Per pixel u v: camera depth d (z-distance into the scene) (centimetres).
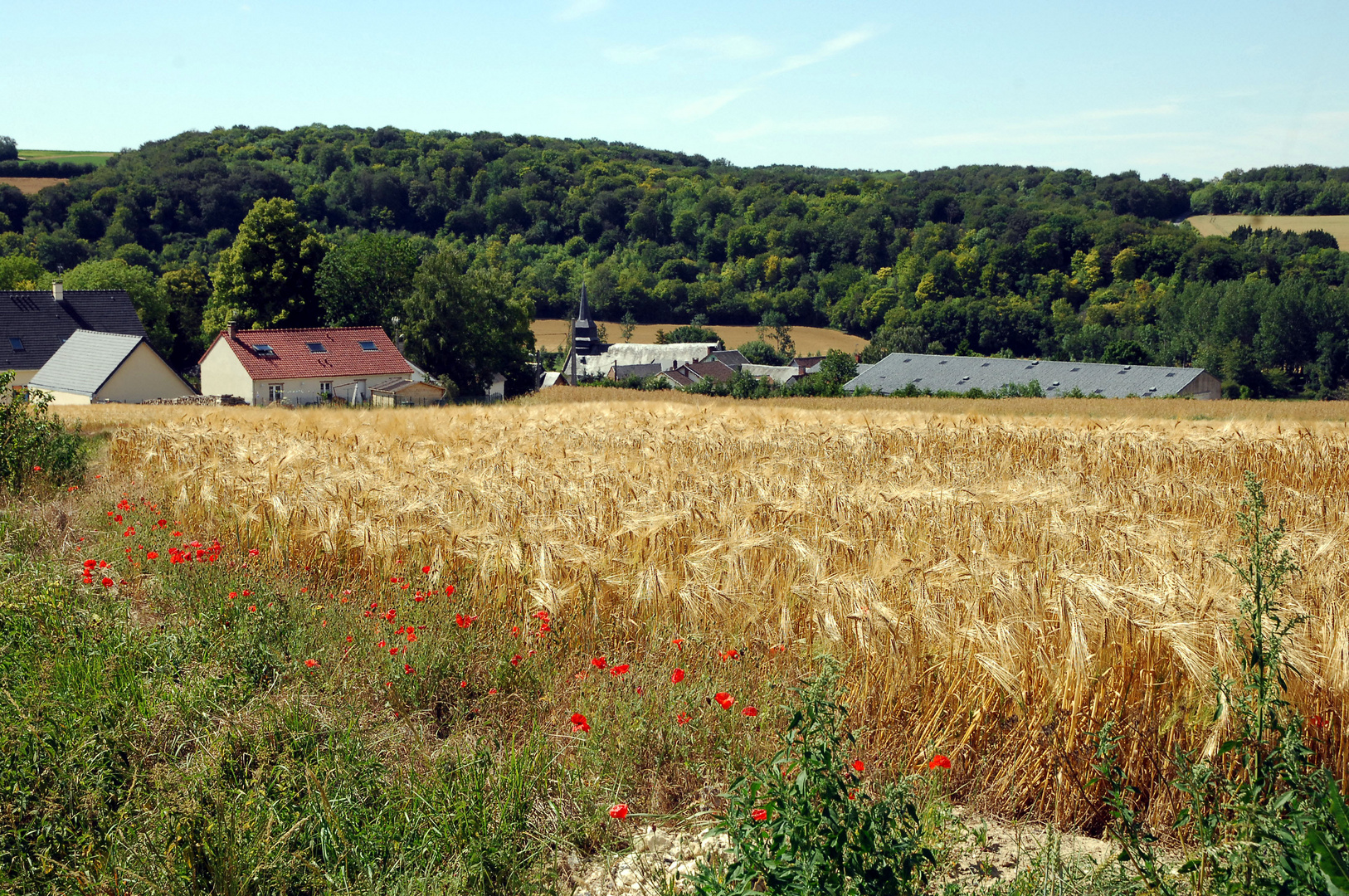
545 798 489
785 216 15638
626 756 525
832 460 1466
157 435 1619
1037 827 498
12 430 1359
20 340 5581
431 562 831
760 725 541
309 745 509
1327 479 1598
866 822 351
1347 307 8638
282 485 1047
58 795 434
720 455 1625
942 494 914
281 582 829
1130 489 1127
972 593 595
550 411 2727
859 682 575
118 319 6100
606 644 694
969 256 12206
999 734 533
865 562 709
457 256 6606
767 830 354
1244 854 343
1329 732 486
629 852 455
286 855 412
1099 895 379
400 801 464
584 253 16238
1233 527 962
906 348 11219
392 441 1566
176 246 11756
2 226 11669
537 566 763
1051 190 14262
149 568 864
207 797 425
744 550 748
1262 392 8919
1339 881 303
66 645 606
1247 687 408
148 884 380
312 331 5741
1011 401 5638
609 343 13388
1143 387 7862
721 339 13162
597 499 968
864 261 14325
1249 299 9031
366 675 629
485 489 995
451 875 407
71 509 1148
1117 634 534
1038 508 870
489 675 633
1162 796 489
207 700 541
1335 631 516
